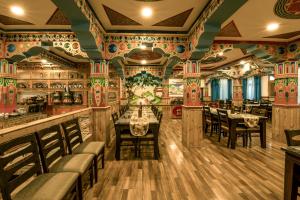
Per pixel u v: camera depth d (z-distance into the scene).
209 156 4.62
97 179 3.32
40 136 2.20
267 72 11.80
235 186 3.15
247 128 5.35
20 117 4.93
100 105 5.40
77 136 3.33
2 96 5.12
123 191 2.99
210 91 17.91
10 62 5.29
